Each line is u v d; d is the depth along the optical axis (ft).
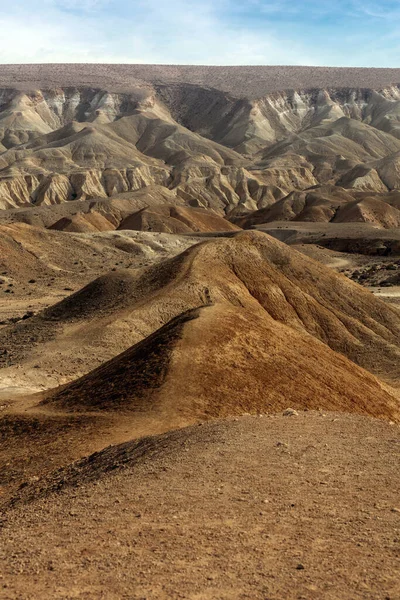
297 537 40.50
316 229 613.93
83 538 42.16
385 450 63.05
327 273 242.17
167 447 66.59
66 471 71.92
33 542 42.37
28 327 216.74
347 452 61.72
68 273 415.44
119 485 54.60
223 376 109.09
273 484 51.49
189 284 218.38
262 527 42.37
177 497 49.29
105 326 196.54
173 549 39.09
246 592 33.12
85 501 51.21
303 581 34.24
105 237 499.10
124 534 42.24
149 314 202.69
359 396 122.11
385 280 386.11
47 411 107.65
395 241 524.11
